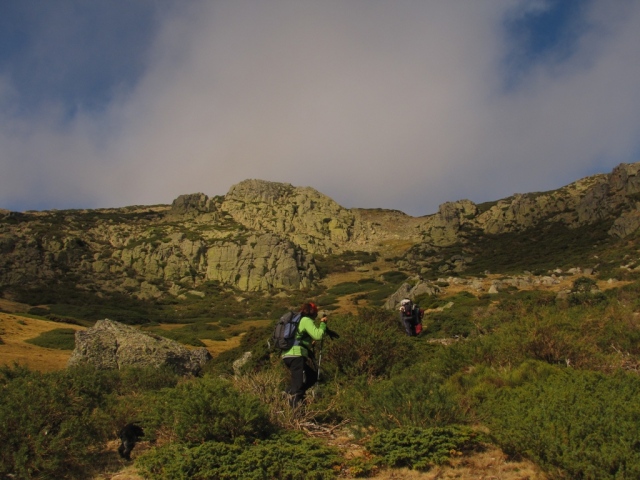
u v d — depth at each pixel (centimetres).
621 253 7006
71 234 11362
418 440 557
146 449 671
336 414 735
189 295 9556
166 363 2422
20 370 773
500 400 666
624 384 643
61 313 7044
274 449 561
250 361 1631
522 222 13012
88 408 706
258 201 15888
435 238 13650
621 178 11281
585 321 1110
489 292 4869
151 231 12319
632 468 416
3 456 571
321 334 698
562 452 471
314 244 14062
